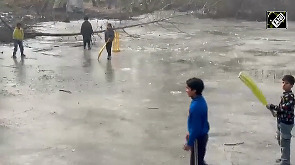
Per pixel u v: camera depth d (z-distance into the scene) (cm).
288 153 550
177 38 2292
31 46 1875
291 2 3525
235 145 664
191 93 452
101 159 607
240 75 525
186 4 3919
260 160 601
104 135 714
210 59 1577
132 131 736
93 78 1200
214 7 3806
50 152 634
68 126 763
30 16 3209
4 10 3275
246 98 981
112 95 1002
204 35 2453
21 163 591
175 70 1341
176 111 868
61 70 1319
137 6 3953
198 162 457
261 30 2769
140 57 1612
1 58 1532
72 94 1009
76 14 3672
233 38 2303
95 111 864
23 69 1325
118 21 3325
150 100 957
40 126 761
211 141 682
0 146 657
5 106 892
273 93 1028
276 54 1712
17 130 737
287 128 538
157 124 777
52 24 2947
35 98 966
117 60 1534
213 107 899
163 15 3584
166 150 643
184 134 720
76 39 2167
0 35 1972
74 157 615
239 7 3762
